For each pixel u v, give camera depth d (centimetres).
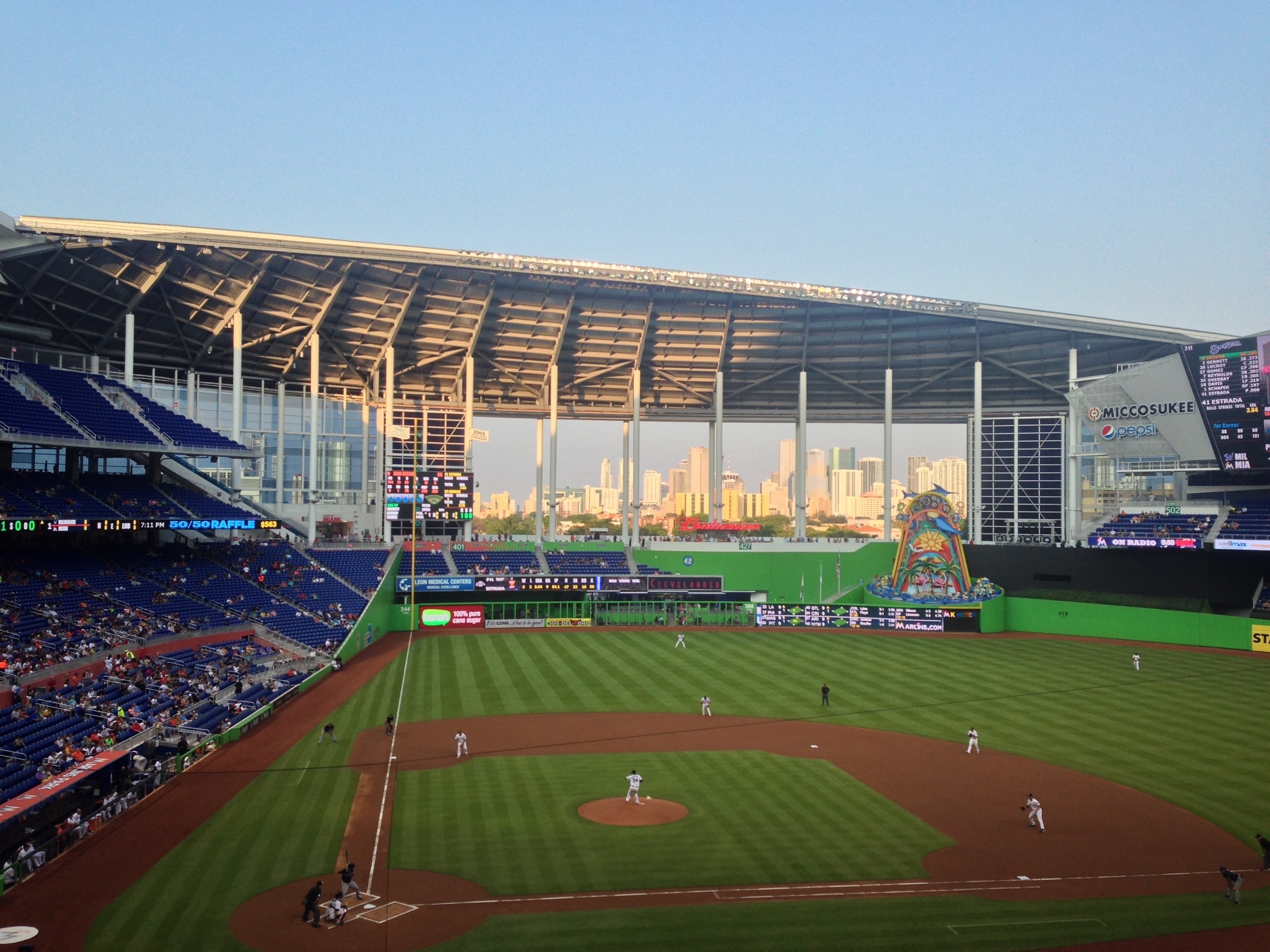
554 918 2812
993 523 14338
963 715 5728
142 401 8281
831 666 7581
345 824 3650
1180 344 10644
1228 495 9769
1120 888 3092
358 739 5038
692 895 2995
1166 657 8081
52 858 3394
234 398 9444
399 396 12256
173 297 9150
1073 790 4175
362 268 9706
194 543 8844
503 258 9569
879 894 3011
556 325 11362
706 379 12688
